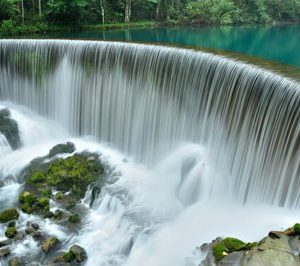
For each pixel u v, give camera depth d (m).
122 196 13.98
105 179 14.99
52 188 14.60
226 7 43.31
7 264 11.50
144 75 16.16
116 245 12.17
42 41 18.86
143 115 16.44
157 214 13.09
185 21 40.84
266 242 8.08
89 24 32.38
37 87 19.52
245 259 7.84
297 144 10.23
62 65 18.70
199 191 13.65
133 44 16.58
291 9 46.28
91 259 11.64
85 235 12.53
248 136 12.20
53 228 12.76
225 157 13.23
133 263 11.45
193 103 14.56
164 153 15.84
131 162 16.48
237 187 12.70
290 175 10.54
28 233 12.46
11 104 20.08
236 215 11.97
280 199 10.98
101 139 18.19
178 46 16.33
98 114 18.03
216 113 13.60
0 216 13.06
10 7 28.00
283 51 22.88
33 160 16.61
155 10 40.06
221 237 10.02
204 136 14.25
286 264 7.46
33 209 13.53
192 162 14.20
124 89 16.95
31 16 29.89
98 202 13.93
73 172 15.12
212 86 13.75
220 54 14.52
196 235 11.61
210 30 36.47
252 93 12.09
